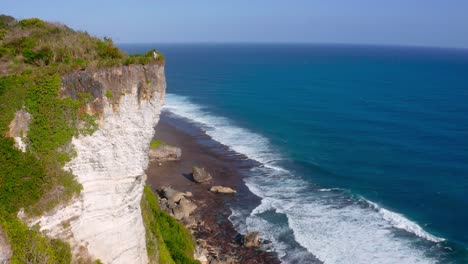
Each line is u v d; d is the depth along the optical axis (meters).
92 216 25.70
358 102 129.75
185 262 36.53
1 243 20.39
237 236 49.25
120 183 26.61
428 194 61.41
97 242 25.91
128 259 27.69
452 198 60.06
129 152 26.52
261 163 74.19
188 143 85.25
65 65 24.22
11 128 22.34
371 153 79.50
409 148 82.25
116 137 25.80
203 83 174.12
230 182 65.62
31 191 22.52
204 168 70.94
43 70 23.44
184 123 102.12
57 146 23.61
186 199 57.75
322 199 59.25
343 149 82.00
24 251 21.44
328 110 117.31
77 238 24.83
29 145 22.91
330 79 190.50
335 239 48.22
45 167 23.22
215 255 44.94
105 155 25.61
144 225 32.34
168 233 40.22
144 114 26.56
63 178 23.86
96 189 25.70
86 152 24.84
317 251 45.84
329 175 68.56
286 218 53.25
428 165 73.00
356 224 51.72
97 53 27.09
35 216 22.55
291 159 76.25
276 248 46.66
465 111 116.56
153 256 32.00
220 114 112.75
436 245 47.19
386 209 56.22
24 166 22.42
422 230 50.47
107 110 25.11
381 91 153.25
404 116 109.62
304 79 189.12
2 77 22.70
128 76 25.48
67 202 23.94
